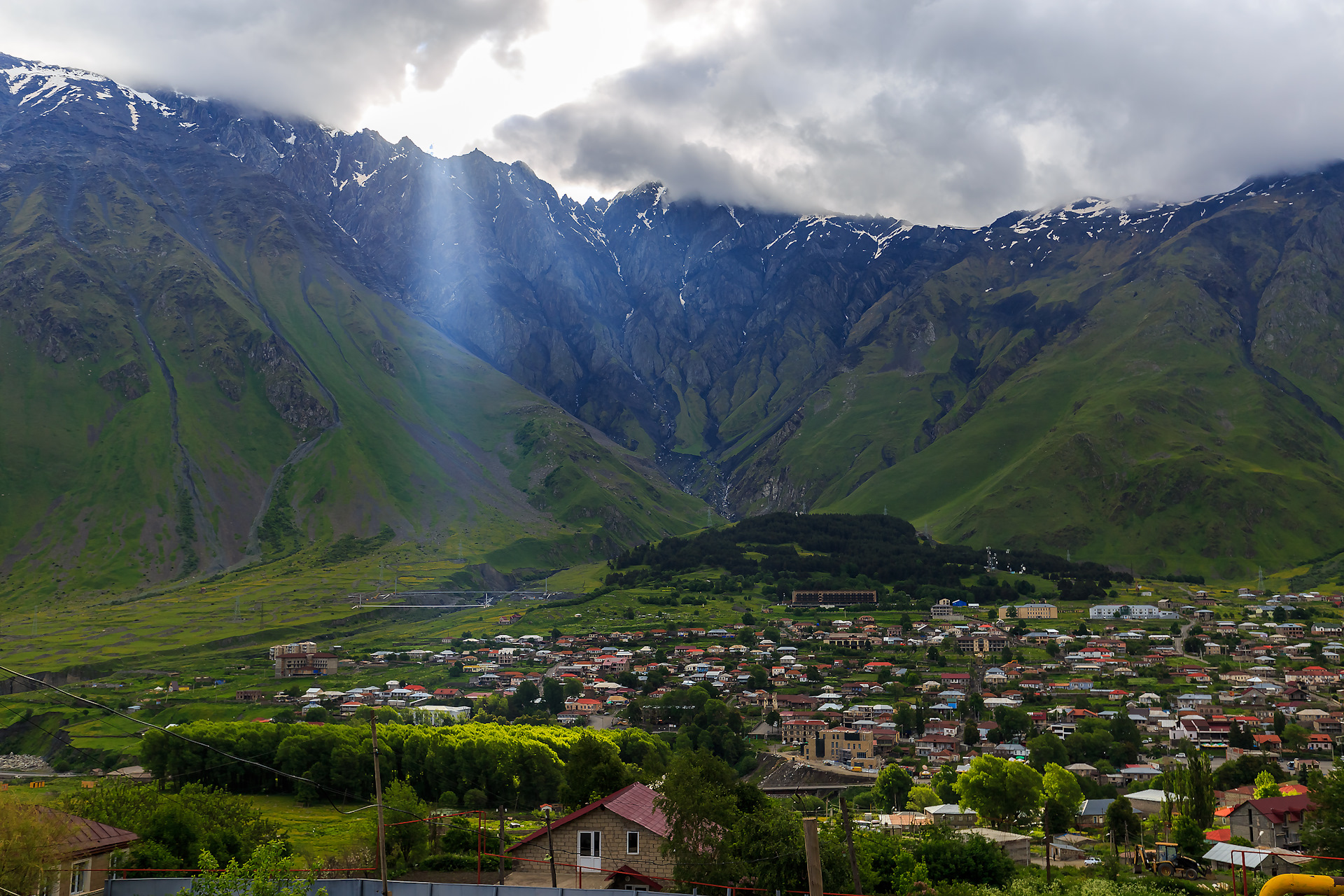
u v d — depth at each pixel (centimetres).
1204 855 11981
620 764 13738
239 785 17488
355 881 7556
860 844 9831
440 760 16150
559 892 7456
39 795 13712
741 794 10519
